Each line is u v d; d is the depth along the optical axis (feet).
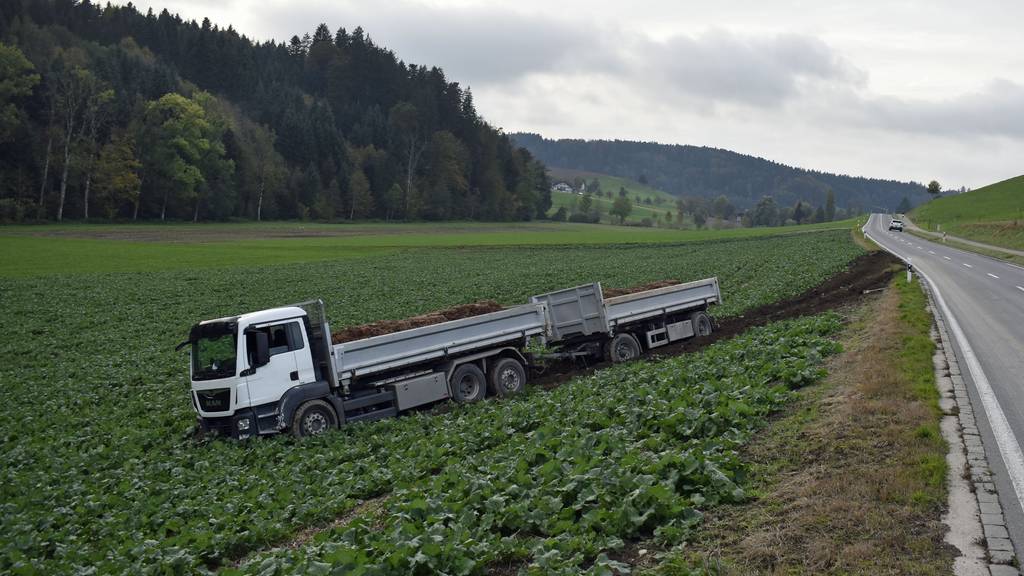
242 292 151.12
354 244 286.46
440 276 172.76
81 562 32.78
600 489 30.12
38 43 485.15
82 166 355.56
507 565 26.81
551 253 250.57
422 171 585.22
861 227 370.73
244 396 52.42
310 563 26.45
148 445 56.13
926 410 37.17
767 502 28.91
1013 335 63.36
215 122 449.48
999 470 30.32
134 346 101.65
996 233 241.96
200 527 35.70
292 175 487.61
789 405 42.32
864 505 27.14
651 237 341.62
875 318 71.77
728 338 76.89
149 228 345.51
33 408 69.26
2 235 270.87
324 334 55.83
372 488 39.75
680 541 26.43
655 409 41.96
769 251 207.82
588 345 72.79
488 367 63.87
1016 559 23.00
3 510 40.47
